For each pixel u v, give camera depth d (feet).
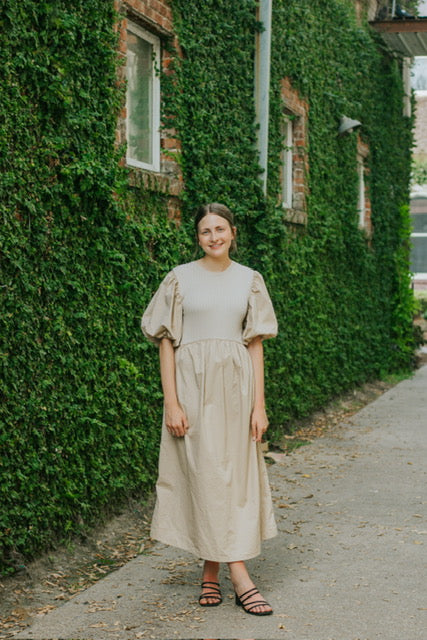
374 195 42.01
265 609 12.43
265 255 25.72
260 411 12.84
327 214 33.35
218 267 12.94
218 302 12.68
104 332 16.75
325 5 33.14
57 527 15.24
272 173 26.81
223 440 12.39
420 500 19.42
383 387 40.47
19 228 13.88
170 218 20.29
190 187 21.08
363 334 39.47
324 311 33.30
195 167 21.34
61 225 15.23
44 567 14.39
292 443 26.37
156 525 12.71
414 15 48.19
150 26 19.81
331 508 18.74
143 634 11.71
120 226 17.24
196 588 13.62
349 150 36.58
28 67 14.14
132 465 17.95
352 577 14.19
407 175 47.39
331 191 34.19
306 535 16.69
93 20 16.16
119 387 17.48
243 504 12.52
